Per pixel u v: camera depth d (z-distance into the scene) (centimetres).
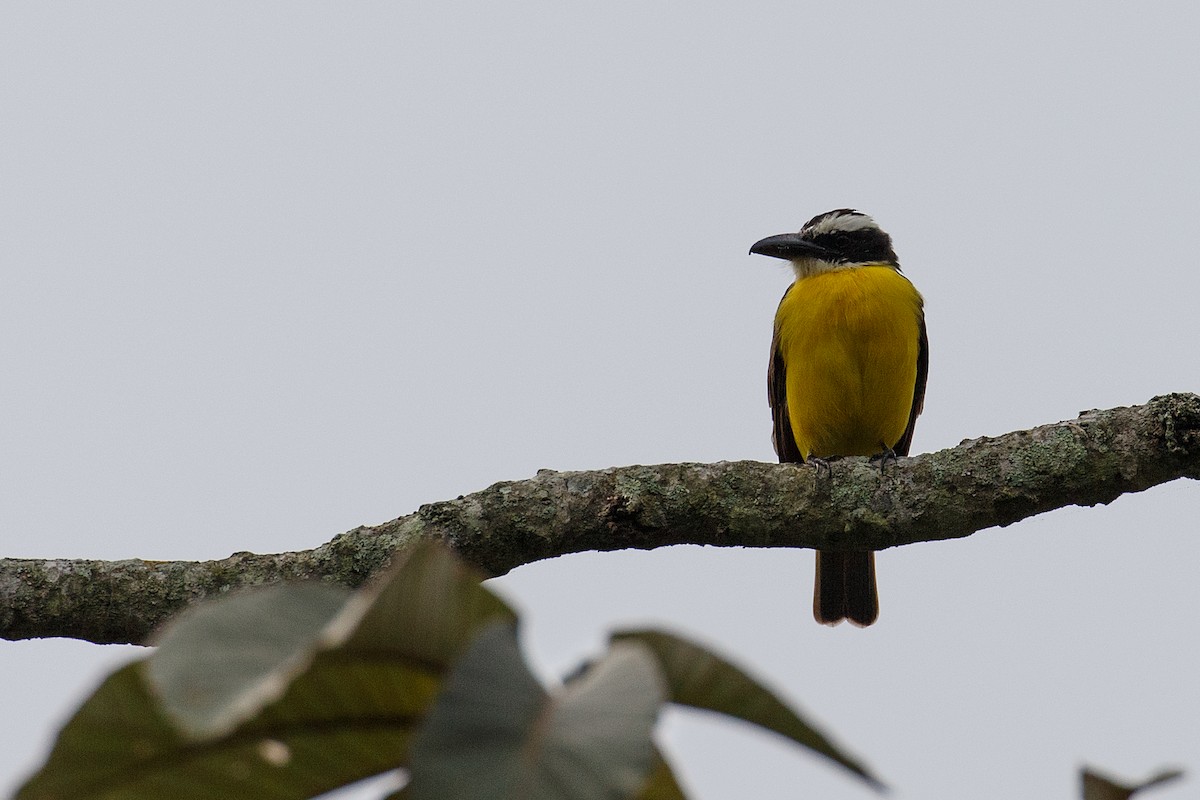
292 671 233
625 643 247
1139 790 298
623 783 221
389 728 303
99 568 927
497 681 238
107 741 287
